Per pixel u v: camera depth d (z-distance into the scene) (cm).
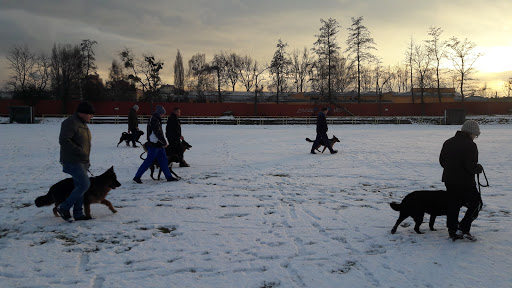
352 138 2230
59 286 355
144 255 434
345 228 535
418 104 5566
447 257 422
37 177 933
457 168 466
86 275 379
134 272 388
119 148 1645
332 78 5988
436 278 368
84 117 554
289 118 4478
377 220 575
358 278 373
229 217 593
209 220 576
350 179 916
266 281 366
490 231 512
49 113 4966
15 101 4844
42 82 6138
